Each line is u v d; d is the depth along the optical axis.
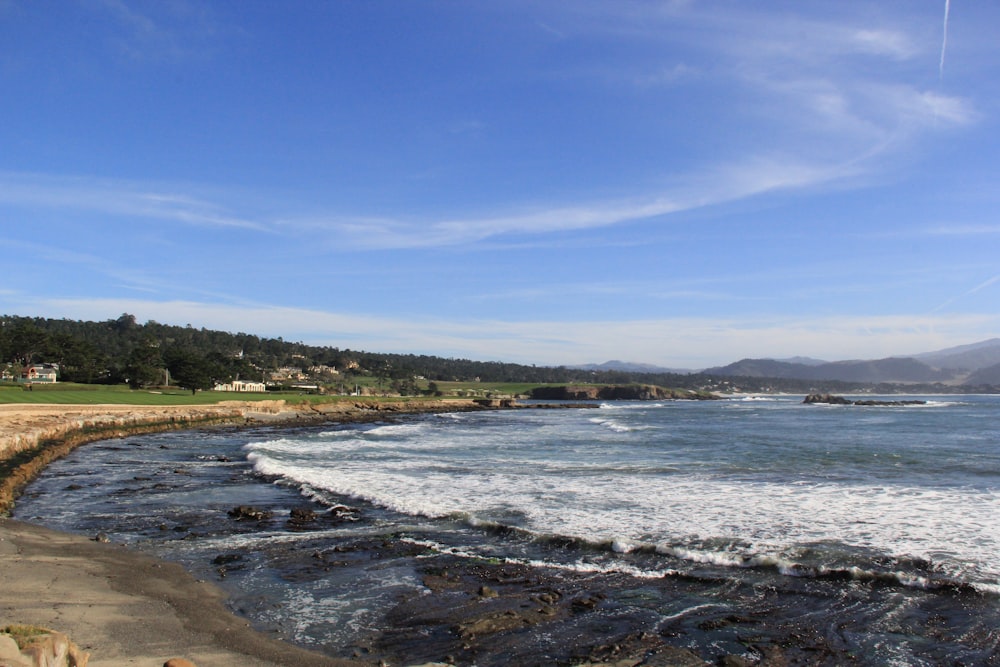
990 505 17.72
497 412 107.06
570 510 17.45
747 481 22.25
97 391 84.88
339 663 8.23
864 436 43.91
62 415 47.88
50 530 15.48
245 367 145.00
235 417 73.31
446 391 188.62
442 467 27.05
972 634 9.30
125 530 15.79
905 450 33.25
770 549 13.39
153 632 8.91
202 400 80.50
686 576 11.92
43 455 29.81
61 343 116.06
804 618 9.95
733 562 12.63
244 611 10.16
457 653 8.66
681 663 8.27
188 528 16.00
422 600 10.73
